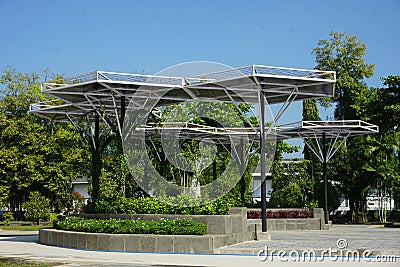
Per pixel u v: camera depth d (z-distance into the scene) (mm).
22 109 43562
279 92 23109
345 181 42625
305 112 50969
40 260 15922
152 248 17656
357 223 40906
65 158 39656
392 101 37875
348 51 53938
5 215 37719
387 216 43781
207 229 18578
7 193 38875
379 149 41062
